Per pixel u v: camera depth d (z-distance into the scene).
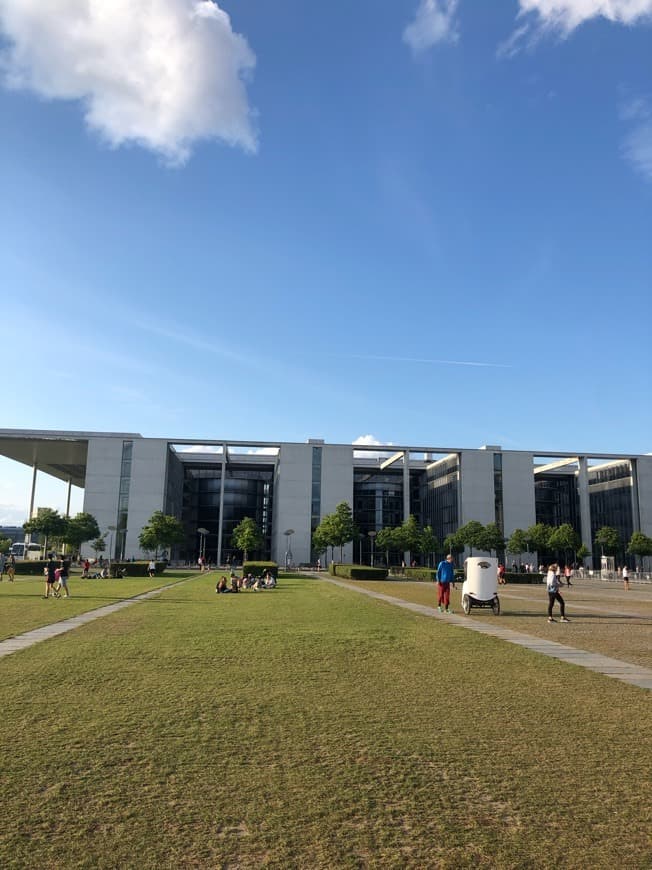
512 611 23.42
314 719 7.52
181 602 25.77
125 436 94.62
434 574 53.69
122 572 52.47
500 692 9.05
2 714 7.68
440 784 5.52
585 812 4.98
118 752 6.29
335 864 4.19
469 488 98.19
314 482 98.94
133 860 4.22
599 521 106.19
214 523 113.00
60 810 4.95
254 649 12.87
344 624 17.81
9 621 17.97
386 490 110.06
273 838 4.53
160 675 10.08
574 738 6.86
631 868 4.16
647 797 5.27
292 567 89.88
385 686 9.40
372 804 5.10
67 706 8.07
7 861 4.18
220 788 5.40
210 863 4.20
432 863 4.21
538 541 90.44
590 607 26.23
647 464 98.50
